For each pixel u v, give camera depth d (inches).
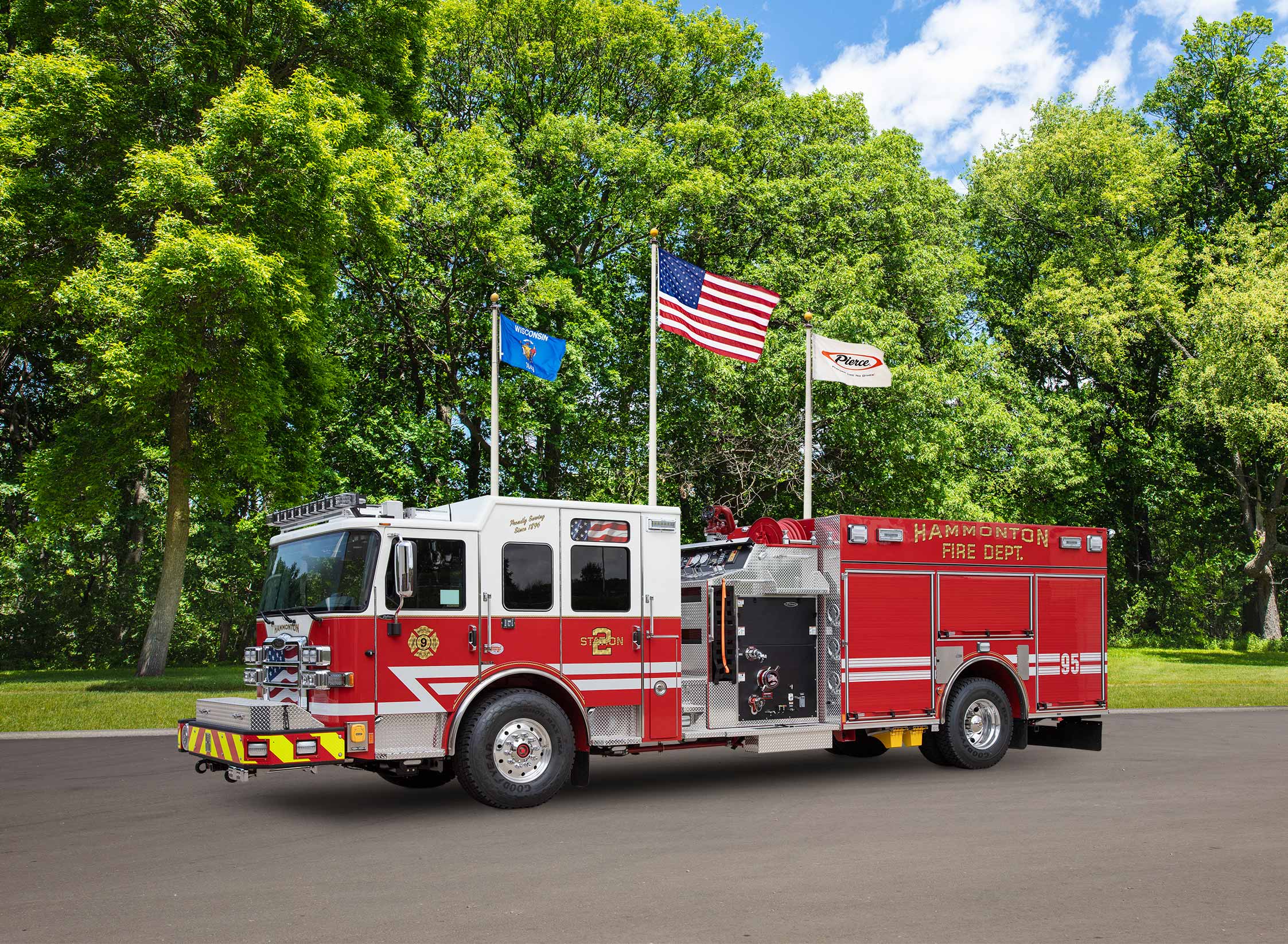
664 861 284.2
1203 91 1662.2
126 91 809.5
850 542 443.5
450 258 1071.6
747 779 444.8
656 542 401.4
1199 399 1327.5
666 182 1112.2
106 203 818.8
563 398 1065.5
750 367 1017.5
